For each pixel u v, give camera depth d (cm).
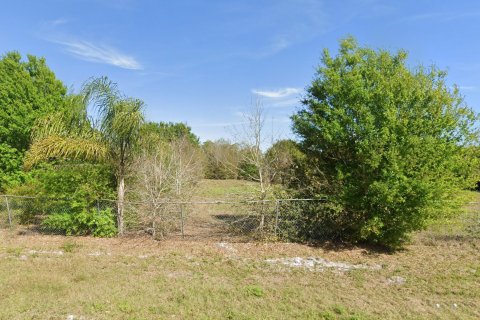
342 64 935
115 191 1012
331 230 944
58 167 1019
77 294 591
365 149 827
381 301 599
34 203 1073
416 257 873
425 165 809
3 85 1587
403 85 838
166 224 993
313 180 950
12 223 1081
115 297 581
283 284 671
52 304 550
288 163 1033
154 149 1123
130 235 983
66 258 800
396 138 823
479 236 1026
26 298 571
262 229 969
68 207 998
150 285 643
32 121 1527
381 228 872
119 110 948
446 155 833
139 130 991
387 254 891
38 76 1762
